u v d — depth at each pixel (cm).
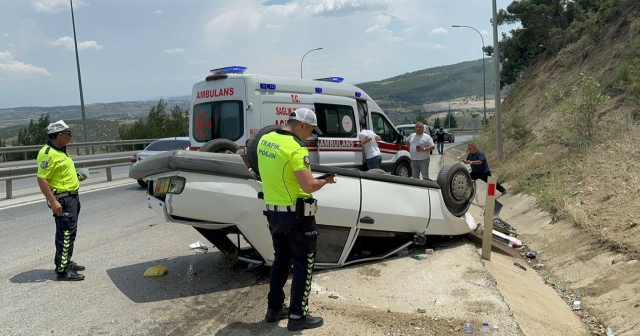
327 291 545
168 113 3988
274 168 435
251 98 927
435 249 736
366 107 1215
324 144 1046
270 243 566
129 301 516
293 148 430
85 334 438
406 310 499
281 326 455
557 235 910
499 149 1856
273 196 439
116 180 1653
